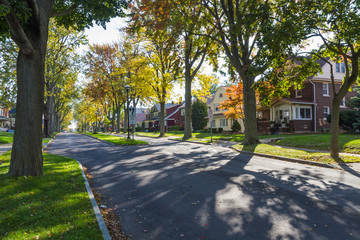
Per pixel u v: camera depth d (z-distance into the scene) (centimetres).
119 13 1042
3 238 333
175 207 501
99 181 743
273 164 977
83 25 1059
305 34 991
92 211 442
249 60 1605
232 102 2528
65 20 1032
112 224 424
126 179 757
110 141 2178
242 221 421
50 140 2642
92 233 352
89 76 4019
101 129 8788
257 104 2573
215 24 1625
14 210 440
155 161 1079
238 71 1625
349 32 884
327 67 2930
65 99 4331
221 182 685
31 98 703
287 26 1012
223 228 396
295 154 1127
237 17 1437
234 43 1538
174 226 411
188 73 2555
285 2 1059
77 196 530
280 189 606
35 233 349
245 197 548
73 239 332
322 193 568
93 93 4366
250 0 1248
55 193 550
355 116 2153
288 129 2695
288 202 510
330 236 360
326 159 988
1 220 397
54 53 2611
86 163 1080
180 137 2830
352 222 407
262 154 1224
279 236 363
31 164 700
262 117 3238
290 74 1245
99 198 574
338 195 552
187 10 1580
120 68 3834
